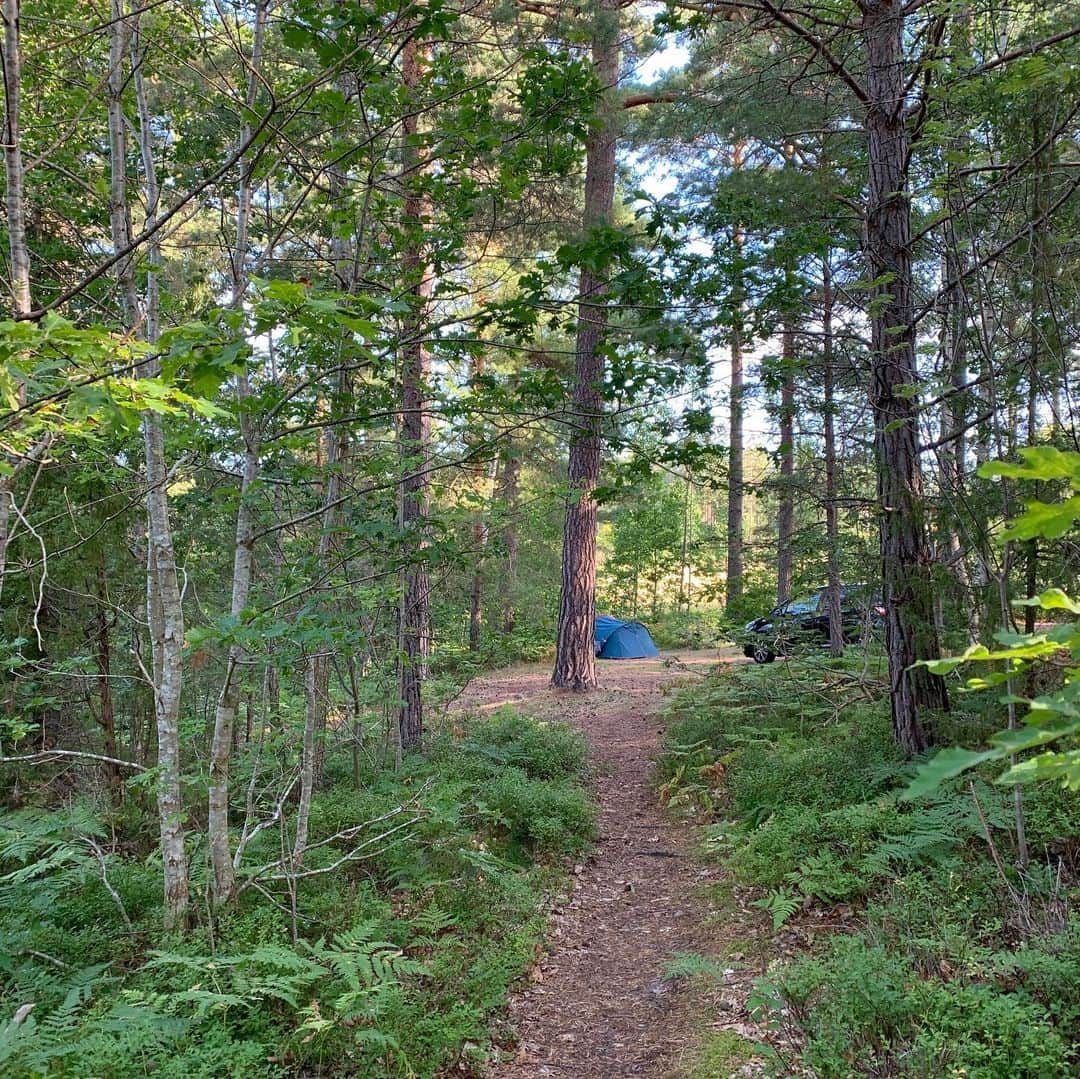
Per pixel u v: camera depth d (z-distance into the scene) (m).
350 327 2.15
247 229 4.99
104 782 6.79
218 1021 3.52
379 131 4.14
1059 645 1.14
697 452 4.67
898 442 5.80
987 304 4.46
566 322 4.55
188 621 6.74
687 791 7.92
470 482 7.96
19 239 2.91
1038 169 4.17
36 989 3.79
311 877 5.26
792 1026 3.57
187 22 4.52
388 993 3.66
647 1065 3.76
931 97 4.92
